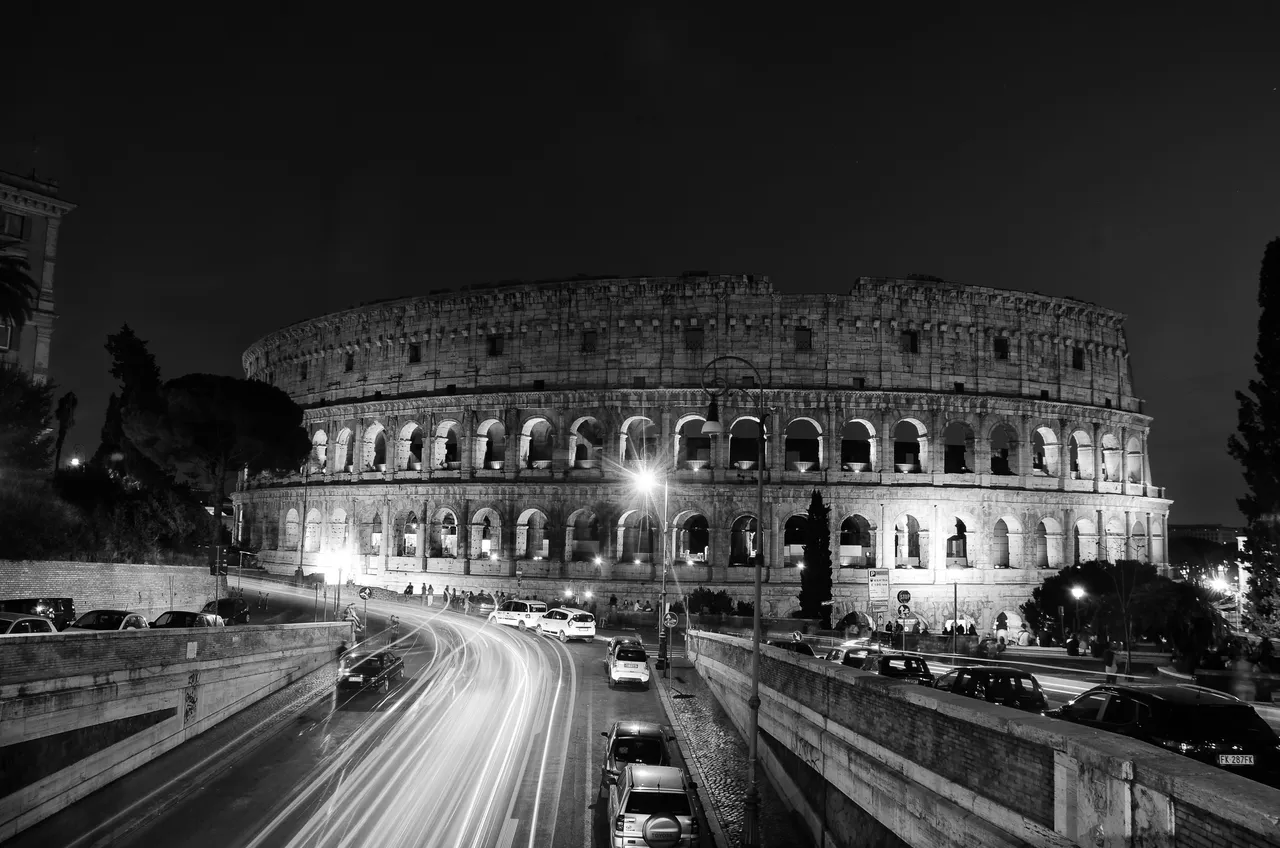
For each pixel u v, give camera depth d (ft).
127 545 271.90
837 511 331.36
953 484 335.88
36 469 250.37
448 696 177.27
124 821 101.40
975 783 61.00
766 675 125.80
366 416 390.21
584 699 177.27
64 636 109.40
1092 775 47.88
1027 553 339.98
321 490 397.80
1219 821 38.96
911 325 343.05
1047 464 354.33
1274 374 189.16
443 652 237.25
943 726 66.13
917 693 70.38
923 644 250.98
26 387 252.83
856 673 87.10
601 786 106.93
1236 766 64.59
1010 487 341.00
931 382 341.00
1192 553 600.80
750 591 327.88
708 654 193.98
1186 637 193.47
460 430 366.22
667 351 343.67
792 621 284.41
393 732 144.97
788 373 336.90
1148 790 43.57
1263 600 192.75
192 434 323.57
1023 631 314.35
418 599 345.31
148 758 125.18
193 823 100.53
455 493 363.76
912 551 364.99
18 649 101.86
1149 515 373.81
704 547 371.56
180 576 273.33
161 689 128.98
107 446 369.71
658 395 341.00
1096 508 354.33
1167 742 65.00
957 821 61.52
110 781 115.24
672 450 339.77
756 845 97.40
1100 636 276.62
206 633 145.79
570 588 340.59
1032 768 54.24
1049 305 356.38
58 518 246.68
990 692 102.68
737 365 338.13
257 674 168.76
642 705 173.78
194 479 345.72
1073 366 360.89
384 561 375.66
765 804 114.42
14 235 343.05
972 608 330.95
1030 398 346.54
